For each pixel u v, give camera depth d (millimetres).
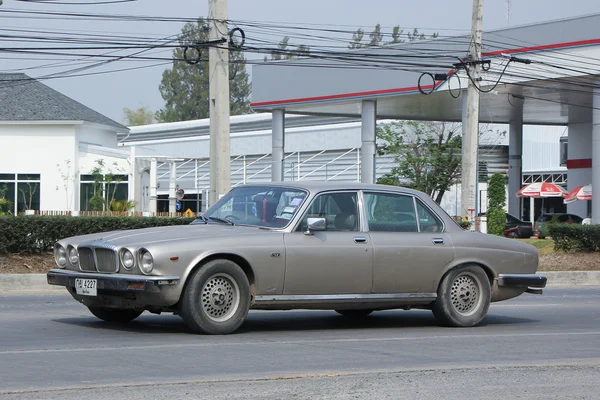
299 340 12359
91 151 59250
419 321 15508
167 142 88688
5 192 58344
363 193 13867
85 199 59281
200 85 142625
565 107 56406
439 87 46594
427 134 65562
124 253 12109
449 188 64375
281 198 13469
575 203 64250
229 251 12391
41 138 58719
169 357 10523
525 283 15086
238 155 82812
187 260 12086
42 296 19719
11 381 8922
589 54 42312
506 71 44688
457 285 14461
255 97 55000
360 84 50219
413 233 14109
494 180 58656
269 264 12656
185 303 12180
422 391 8703
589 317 16938
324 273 13094
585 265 31469
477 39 34281
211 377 9258
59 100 60250
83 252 12719
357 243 13406
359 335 13188
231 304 12547
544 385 9148
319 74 51875
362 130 50750
